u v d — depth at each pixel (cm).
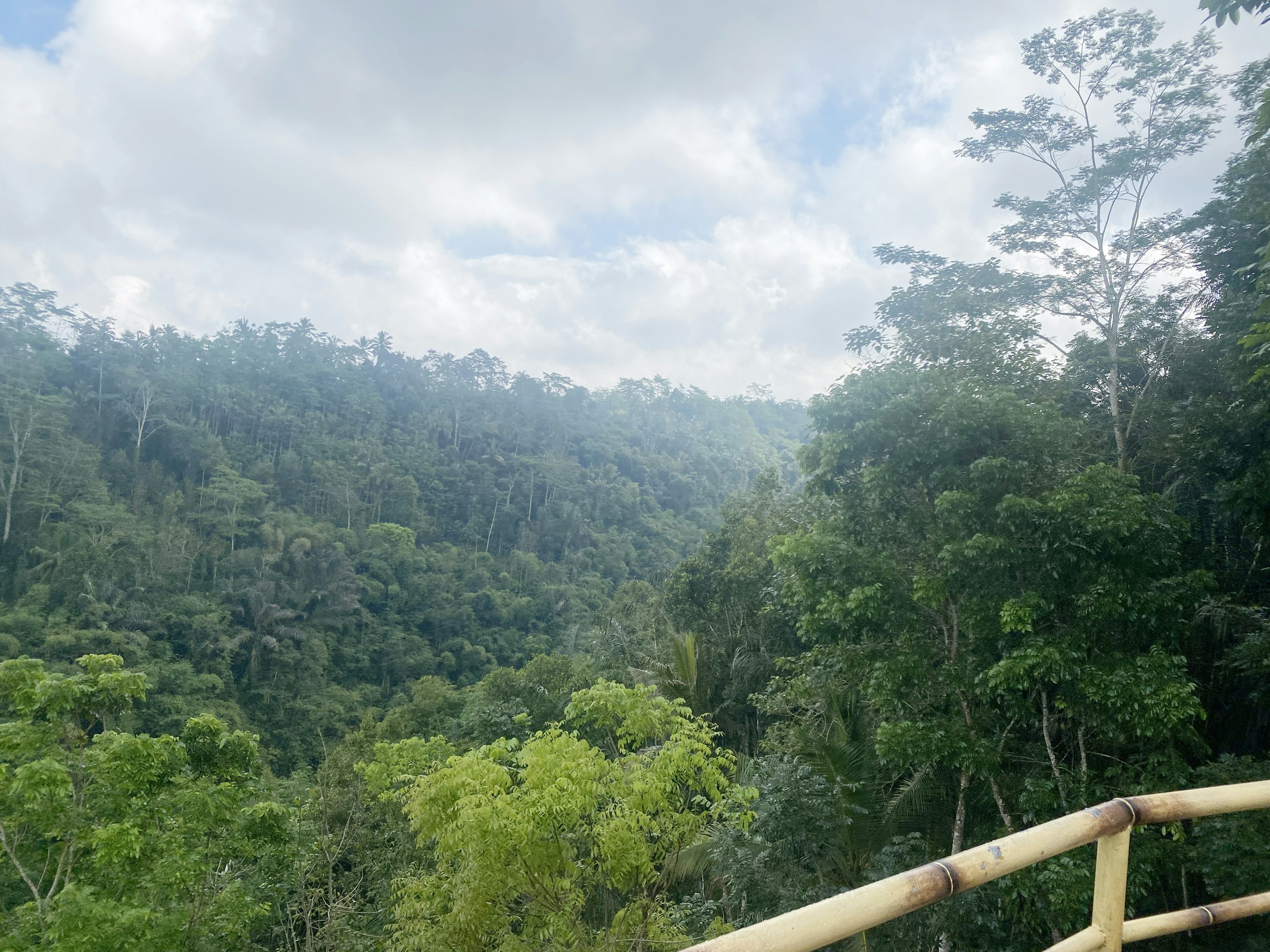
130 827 734
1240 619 763
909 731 780
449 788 681
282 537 5025
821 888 824
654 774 704
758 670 1587
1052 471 828
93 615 3828
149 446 5766
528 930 732
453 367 9688
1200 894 773
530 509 7431
